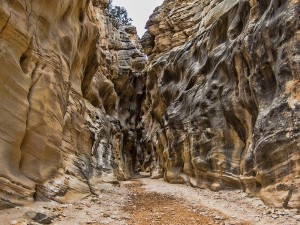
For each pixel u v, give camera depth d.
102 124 21.23
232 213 10.77
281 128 11.24
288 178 10.56
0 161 8.35
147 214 10.70
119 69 33.88
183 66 24.53
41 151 10.45
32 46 10.38
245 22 16.92
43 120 10.62
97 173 16.81
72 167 13.19
